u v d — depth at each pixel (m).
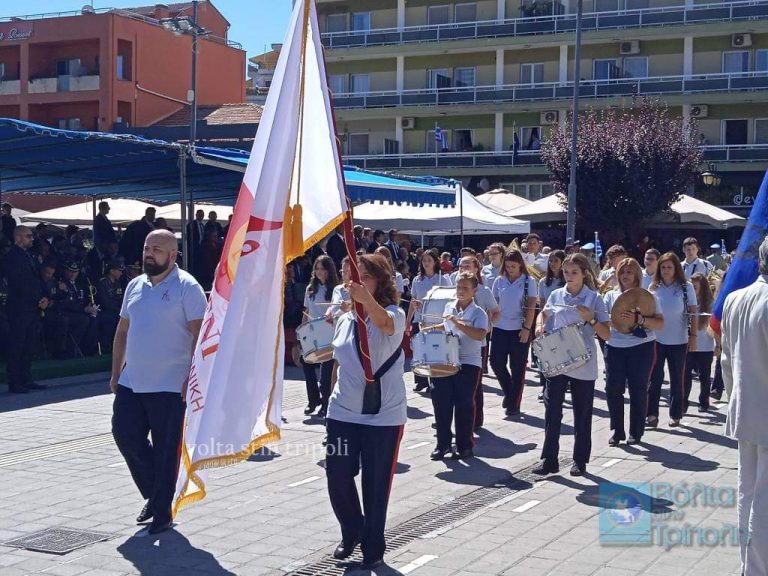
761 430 5.07
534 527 7.20
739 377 5.17
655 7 45.12
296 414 12.21
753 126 43.59
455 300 10.05
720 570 6.11
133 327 6.93
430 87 49.25
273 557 6.52
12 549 6.68
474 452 10.12
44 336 16.00
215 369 5.60
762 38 43.38
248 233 5.57
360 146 50.56
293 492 8.27
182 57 50.97
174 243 6.99
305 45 5.65
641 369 10.32
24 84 47.81
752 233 5.98
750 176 43.03
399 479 8.85
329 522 7.37
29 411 12.25
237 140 36.25
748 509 5.27
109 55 46.50
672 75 44.56
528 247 17.09
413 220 25.45
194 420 5.73
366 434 6.28
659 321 10.11
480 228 25.20
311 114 5.79
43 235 19.08
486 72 48.09
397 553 6.59
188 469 5.64
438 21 48.88
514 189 47.41
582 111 45.22
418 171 48.16
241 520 7.40
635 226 37.53
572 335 8.76
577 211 37.88
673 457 9.77
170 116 47.31
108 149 15.78
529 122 47.25
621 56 45.44
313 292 11.34
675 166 36.69
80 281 17.02
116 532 7.08
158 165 17.64
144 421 7.06
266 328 5.66
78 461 9.42
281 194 5.59
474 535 7.00
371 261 6.32
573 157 30.55
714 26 43.22
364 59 50.12
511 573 6.12
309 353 9.86
